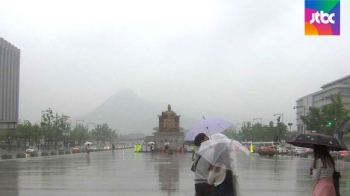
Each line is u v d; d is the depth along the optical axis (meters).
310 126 72.19
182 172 28.58
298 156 69.88
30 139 103.38
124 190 18.11
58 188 18.75
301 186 19.78
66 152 78.19
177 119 106.38
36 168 33.00
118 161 45.66
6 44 138.62
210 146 8.27
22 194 16.55
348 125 20.03
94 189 18.44
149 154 75.94
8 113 141.12
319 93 139.25
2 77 135.25
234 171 8.16
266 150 70.44
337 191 8.71
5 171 29.48
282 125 110.56
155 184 20.70
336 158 54.81
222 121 10.66
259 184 20.66
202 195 8.90
